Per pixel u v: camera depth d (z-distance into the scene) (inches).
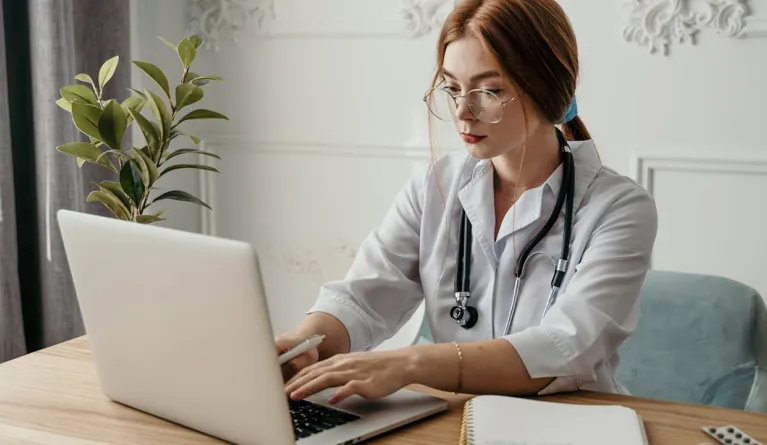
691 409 49.0
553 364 52.0
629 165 99.7
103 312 47.6
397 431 46.4
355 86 113.6
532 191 61.2
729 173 95.2
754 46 91.8
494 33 53.7
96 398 51.3
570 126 65.1
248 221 124.8
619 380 71.9
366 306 63.1
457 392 51.6
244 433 43.1
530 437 43.6
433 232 65.2
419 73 108.9
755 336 68.8
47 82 95.1
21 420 48.4
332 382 48.9
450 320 63.9
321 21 113.5
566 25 56.7
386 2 109.6
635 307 57.4
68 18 97.2
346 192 117.1
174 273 42.4
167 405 46.8
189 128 124.4
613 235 58.1
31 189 99.3
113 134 70.4
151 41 117.0
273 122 120.0
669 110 96.8
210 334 42.1
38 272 100.0
